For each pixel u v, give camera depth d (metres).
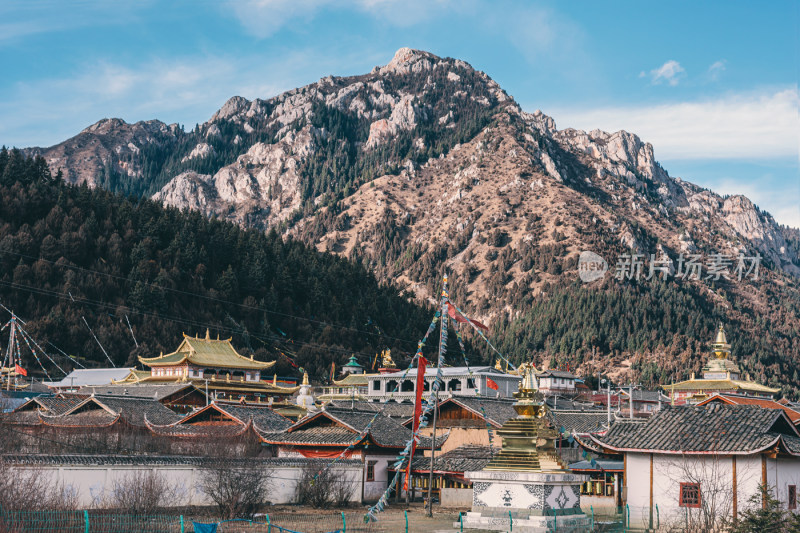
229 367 156.75
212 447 81.25
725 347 178.25
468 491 81.88
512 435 59.78
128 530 56.00
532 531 56.41
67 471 63.84
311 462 80.94
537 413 60.53
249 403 130.62
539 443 59.84
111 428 94.31
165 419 100.19
